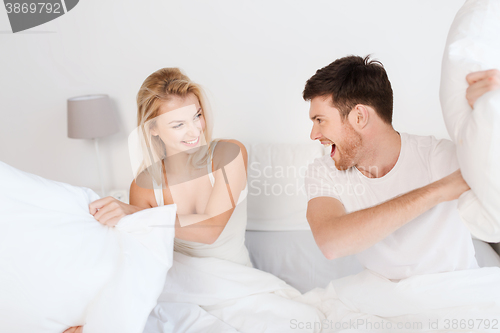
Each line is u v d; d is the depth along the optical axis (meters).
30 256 0.86
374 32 1.82
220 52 1.96
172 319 1.10
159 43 2.01
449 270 0.97
